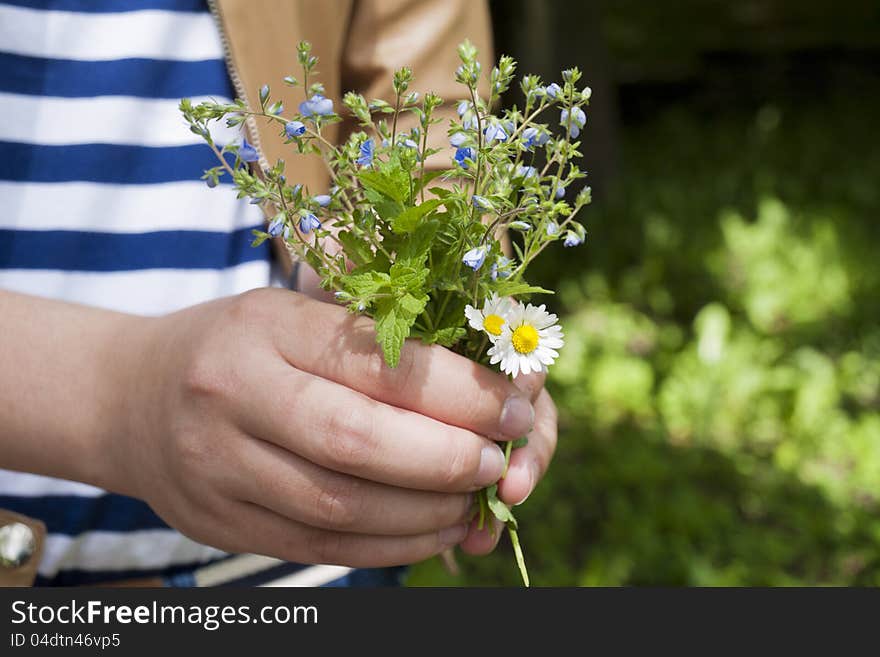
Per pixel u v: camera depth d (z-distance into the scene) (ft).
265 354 1.29
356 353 1.30
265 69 1.59
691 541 4.28
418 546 1.40
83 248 1.56
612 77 8.52
